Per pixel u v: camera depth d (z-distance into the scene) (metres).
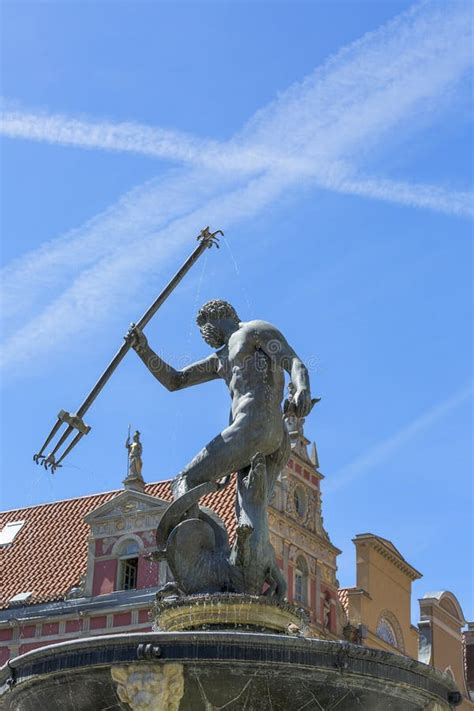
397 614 48.59
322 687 10.80
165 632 10.68
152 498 42.12
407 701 11.32
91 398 13.89
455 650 51.69
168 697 10.56
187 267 13.85
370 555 47.28
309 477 44.53
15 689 11.39
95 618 41.28
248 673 10.59
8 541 47.03
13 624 42.12
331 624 43.78
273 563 12.54
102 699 10.98
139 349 13.76
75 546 45.19
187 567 12.48
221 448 12.75
